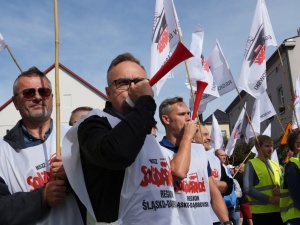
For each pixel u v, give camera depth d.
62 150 2.15
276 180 5.80
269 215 5.61
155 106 2.04
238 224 7.21
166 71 2.17
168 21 4.95
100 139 1.93
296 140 5.48
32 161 2.62
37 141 2.71
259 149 5.91
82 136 2.05
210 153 4.83
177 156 2.78
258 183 5.73
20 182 2.58
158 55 4.98
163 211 2.27
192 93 3.98
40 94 2.72
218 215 3.54
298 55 23.53
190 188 3.14
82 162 2.13
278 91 25.47
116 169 1.97
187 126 2.93
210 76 6.82
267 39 6.89
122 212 2.14
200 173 3.25
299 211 4.91
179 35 4.70
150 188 2.25
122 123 1.93
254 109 9.11
